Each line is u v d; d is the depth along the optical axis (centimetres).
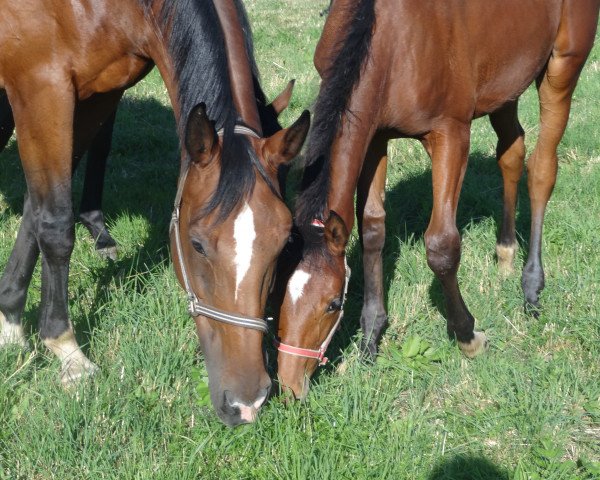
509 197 705
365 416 484
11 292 547
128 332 552
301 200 477
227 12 481
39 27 502
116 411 476
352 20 505
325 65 559
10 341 542
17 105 521
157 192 815
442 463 459
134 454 446
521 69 639
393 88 528
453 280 554
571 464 454
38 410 474
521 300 654
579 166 920
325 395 500
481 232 759
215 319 412
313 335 471
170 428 470
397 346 589
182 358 527
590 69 1303
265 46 1416
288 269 466
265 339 554
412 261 678
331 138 482
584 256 704
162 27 489
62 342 524
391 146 949
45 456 442
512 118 692
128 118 1012
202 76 452
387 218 768
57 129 516
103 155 684
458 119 563
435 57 535
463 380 546
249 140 423
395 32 519
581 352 585
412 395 524
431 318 625
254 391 409
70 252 529
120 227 732
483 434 492
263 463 450
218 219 397
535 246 664
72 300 605
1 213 751
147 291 604
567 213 772
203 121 401
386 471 441
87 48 509
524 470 454
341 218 454
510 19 603
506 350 591
